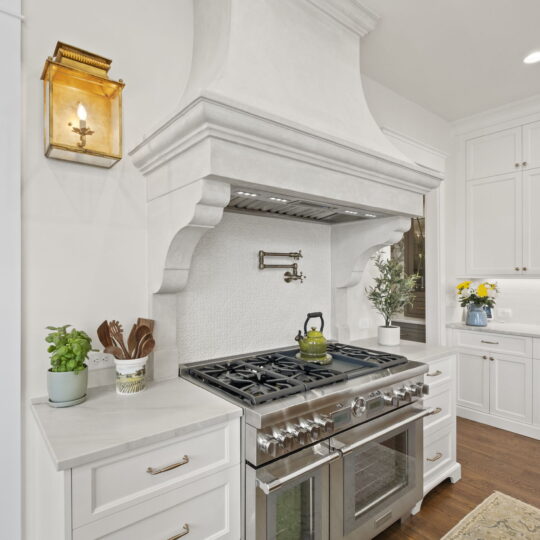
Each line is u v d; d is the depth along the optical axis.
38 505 1.34
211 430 1.22
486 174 3.39
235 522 1.28
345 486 1.54
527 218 3.13
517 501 2.11
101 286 1.53
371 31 2.19
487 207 3.38
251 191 1.48
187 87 1.65
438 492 2.21
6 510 1.28
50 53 1.41
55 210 1.42
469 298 3.43
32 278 1.37
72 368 1.29
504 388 3.12
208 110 1.14
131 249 1.61
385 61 2.51
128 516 1.04
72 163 1.46
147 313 1.65
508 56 2.45
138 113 1.63
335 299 2.51
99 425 1.13
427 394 1.90
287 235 2.26
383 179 1.85
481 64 2.55
